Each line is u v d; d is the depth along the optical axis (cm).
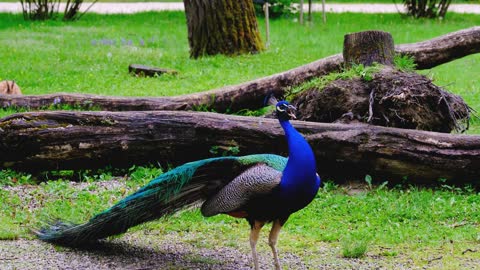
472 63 2381
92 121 1255
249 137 1245
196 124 1252
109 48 2616
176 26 3269
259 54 2477
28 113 1249
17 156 1246
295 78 1572
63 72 2175
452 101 1350
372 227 1054
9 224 1046
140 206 898
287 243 1005
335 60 1567
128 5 4303
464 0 4325
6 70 2175
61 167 1264
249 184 858
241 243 1008
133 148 1259
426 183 1216
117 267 902
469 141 1188
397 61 1389
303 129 1233
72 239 955
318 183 881
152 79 2088
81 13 3600
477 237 996
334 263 926
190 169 880
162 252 962
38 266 898
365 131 1209
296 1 3859
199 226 1067
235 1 2459
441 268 903
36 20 3353
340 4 4222
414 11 3469
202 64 2323
